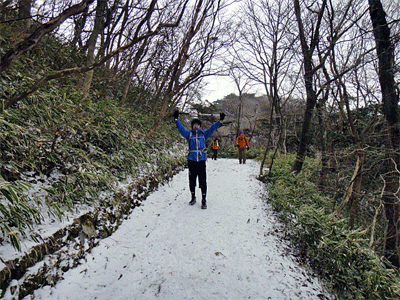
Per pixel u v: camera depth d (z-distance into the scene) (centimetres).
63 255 217
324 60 491
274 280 233
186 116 1392
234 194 520
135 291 207
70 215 256
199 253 268
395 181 409
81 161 315
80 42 648
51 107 331
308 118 636
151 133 657
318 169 686
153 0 206
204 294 206
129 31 499
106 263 242
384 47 410
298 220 317
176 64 714
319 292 230
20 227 189
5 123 233
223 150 1661
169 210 396
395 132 412
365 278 246
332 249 262
